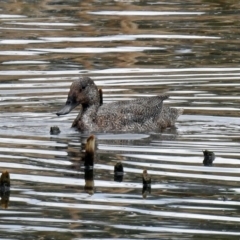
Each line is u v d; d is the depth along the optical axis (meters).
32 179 13.63
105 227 11.83
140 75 20.20
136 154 14.92
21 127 16.59
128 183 13.42
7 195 12.97
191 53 22.25
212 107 17.77
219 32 24.41
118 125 16.72
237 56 21.89
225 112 17.47
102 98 17.47
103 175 13.79
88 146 14.16
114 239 11.48
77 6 27.64
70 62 21.41
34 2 28.06
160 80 19.75
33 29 24.73
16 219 12.12
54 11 26.97
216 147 15.32
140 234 11.62
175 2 28.30
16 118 17.12
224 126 16.69
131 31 24.55
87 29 24.77
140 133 16.52
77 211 12.38
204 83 19.45
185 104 17.98
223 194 12.93
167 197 12.84
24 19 25.95
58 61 21.50
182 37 23.83
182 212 12.31
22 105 17.98
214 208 12.44
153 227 11.83
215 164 14.29
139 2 28.23
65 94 18.77
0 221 12.05
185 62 21.34
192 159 14.59
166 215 12.22
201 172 13.88
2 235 11.61
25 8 27.34
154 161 14.49
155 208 12.45
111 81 19.72
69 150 15.18
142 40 23.58
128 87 19.23
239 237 11.52
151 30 24.62
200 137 16.02
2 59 21.64
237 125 16.73
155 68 20.80
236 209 12.41
